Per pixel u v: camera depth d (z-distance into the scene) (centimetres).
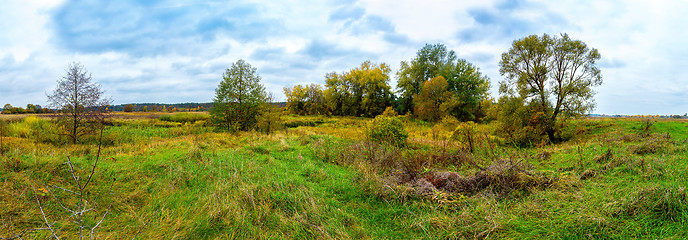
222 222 426
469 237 374
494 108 2480
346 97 5406
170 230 395
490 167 649
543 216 407
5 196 456
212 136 1545
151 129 2217
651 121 2873
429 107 4194
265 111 2275
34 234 361
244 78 2288
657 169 597
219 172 669
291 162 860
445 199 497
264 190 538
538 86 2316
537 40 2244
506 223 387
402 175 652
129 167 680
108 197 505
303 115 5900
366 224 442
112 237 371
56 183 534
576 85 2142
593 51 2084
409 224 431
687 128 2369
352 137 1703
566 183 552
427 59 5025
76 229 389
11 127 1539
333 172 751
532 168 707
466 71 4688
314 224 429
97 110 1423
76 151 901
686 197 381
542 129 2150
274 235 400
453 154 1019
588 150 1052
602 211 394
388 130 1399
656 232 338
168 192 545
